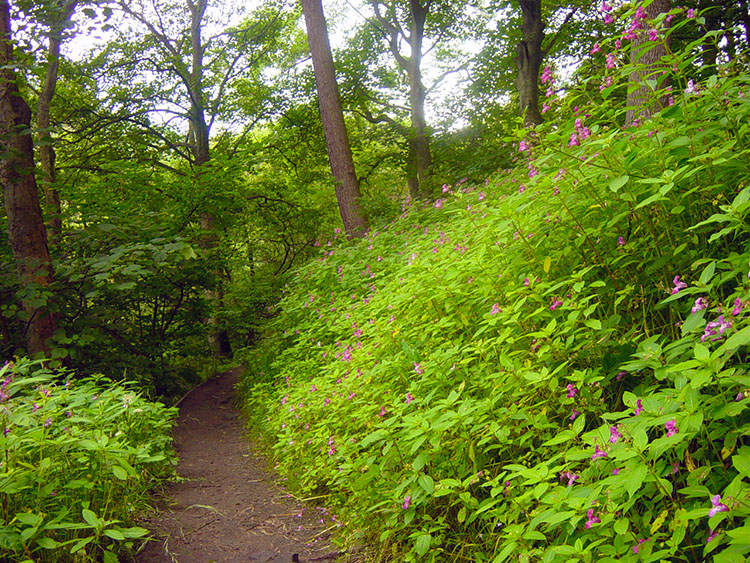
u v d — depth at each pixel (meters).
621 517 1.87
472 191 8.12
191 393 10.85
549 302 3.11
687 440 1.90
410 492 2.71
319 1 12.05
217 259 10.89
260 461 5.68
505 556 2.00
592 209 2.99
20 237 6.95
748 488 1.55
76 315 7.78
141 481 3.99
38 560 2.60
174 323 11.25
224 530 3.57
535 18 13.94
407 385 3.72
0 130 6.78
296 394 5.26
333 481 3.67
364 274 7.62
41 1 6.48
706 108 2.70
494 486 2.44
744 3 10.62
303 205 18.72
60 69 15.80
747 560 1.45
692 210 2.78
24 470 2.77
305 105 19.03
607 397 2.59
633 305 2.83
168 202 11.30
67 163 16.81
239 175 11.27
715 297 2.33
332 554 3.11
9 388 3.67
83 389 4.43
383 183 23.81
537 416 2.52
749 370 1.97
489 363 3.11
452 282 3.89
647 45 2.71
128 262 7.37
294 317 9.14
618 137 3.02
